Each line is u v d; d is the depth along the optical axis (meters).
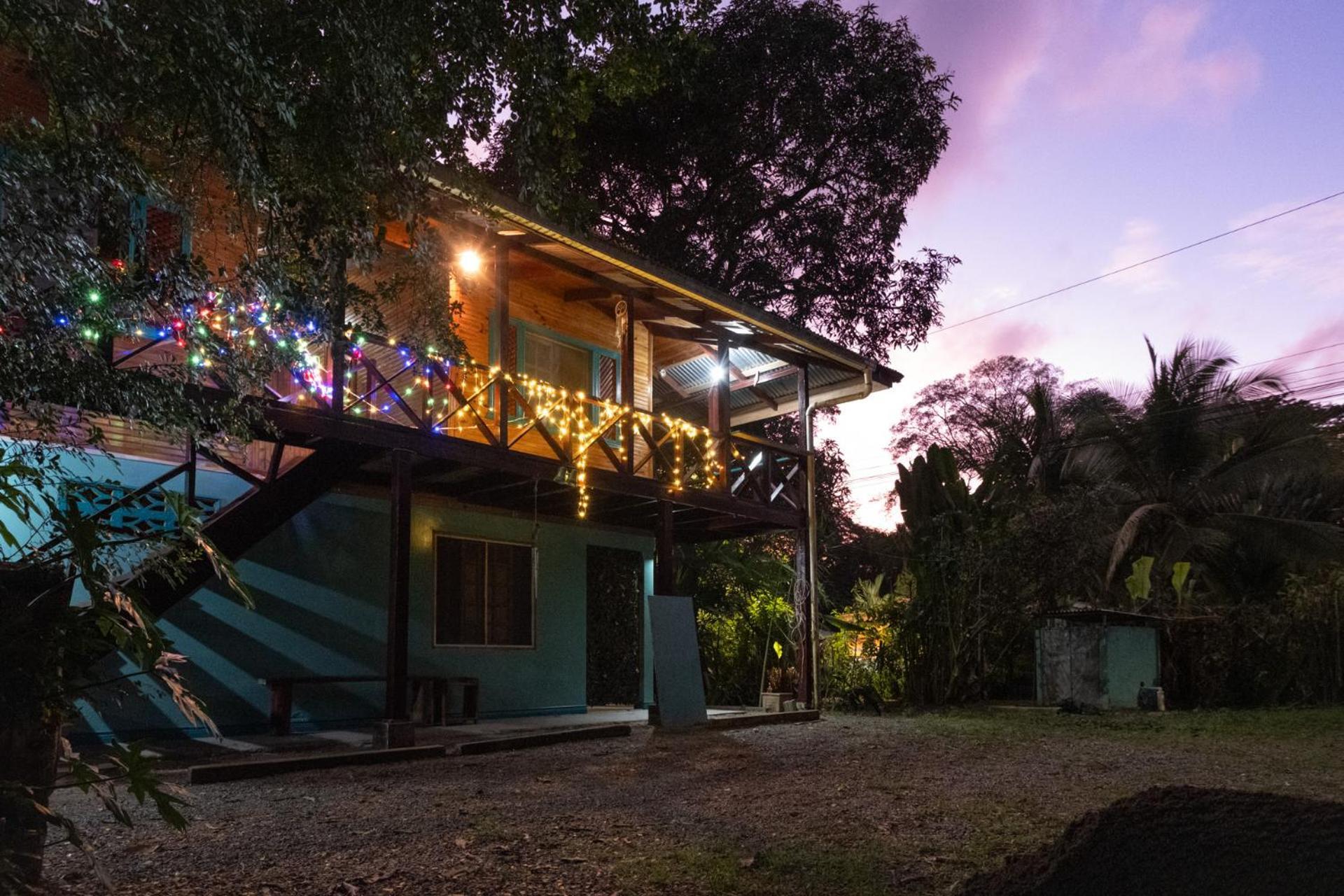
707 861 4.24
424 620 10.38
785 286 19.83
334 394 8.03
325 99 4.48
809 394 14.30
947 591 14.10
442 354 5.65
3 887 2.40
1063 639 14.34
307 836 4.68
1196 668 14.67
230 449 8.56
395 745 7.73
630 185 18.88
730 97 17.36
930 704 13.87
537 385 9.91
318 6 4.19
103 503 7.52
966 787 6.36
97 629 2.71
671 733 9.68
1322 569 16.98
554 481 9.80
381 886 3.83
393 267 7.77
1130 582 16.62
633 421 10.91
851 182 19.50
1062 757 8.06
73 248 3.67
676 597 10.89
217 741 8.22
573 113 6.09
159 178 4.29
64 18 3.43
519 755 7.87
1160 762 7.73
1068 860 2.03
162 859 4.21
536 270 11.07
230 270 5.47
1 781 2.45
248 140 4.11
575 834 4.79
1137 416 20.97
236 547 8.45
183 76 3.81
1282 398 19.38
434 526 10.62
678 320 12.45
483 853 4.37
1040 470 22.36
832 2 18.45
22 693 2.55
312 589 9.45
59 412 4.18
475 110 5.34
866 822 5.14
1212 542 18.31
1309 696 14.52
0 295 3.51
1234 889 1.87
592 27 5.52
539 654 11.49
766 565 15.52
